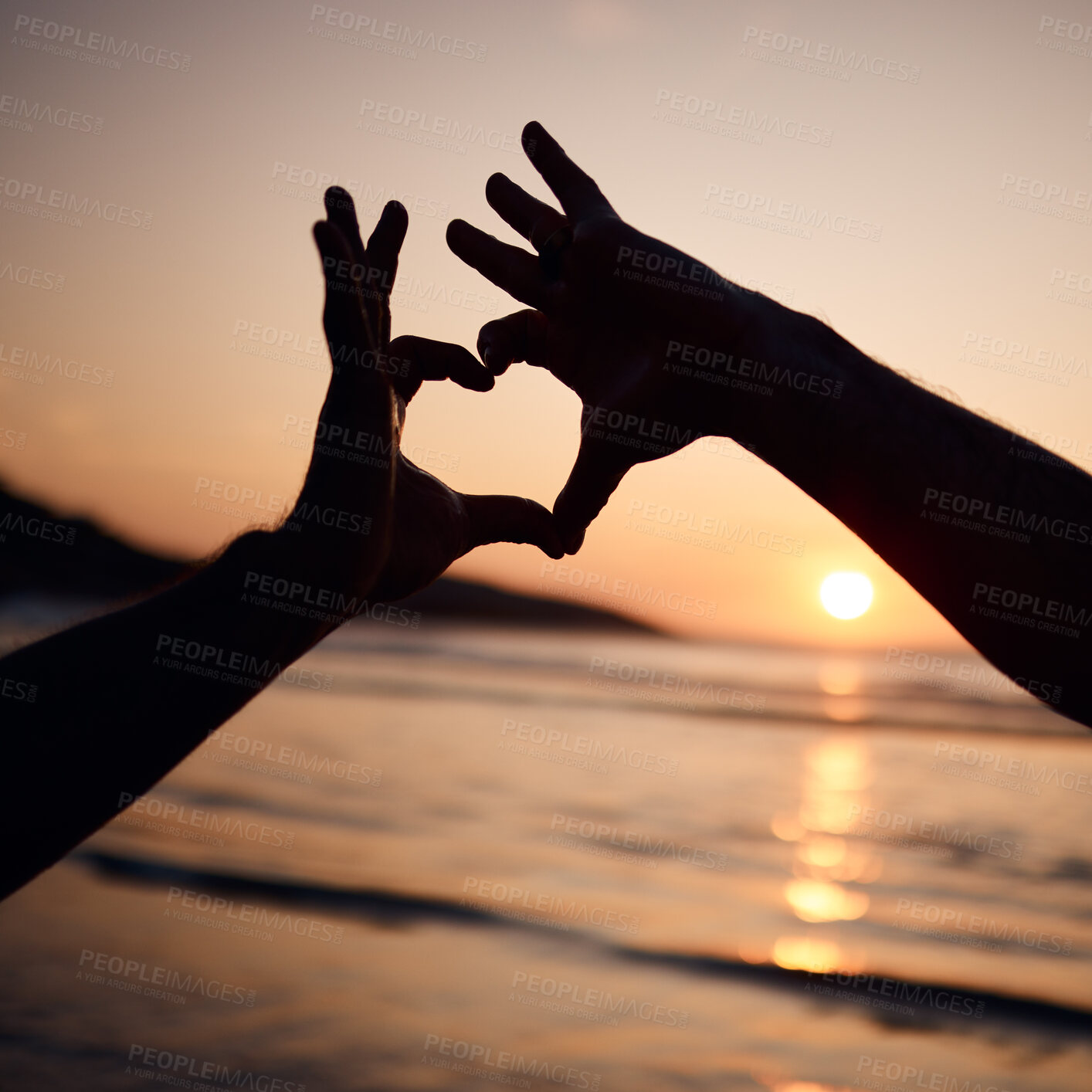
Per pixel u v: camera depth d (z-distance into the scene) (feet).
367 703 78.13
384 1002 18.49
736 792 47.52
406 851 30.89
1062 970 23.07
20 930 21.11
